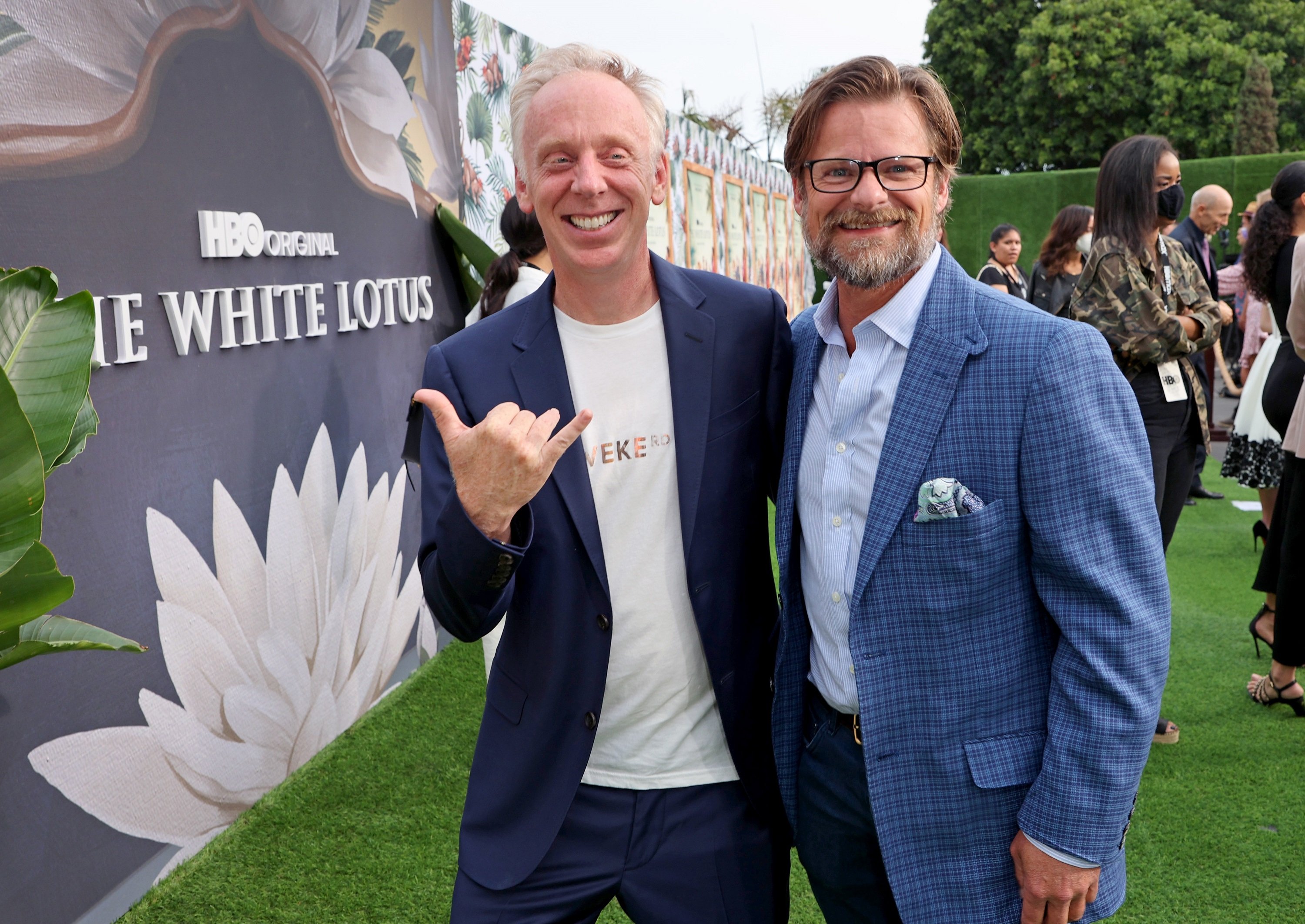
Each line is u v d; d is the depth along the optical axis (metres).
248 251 2.76
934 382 1.36
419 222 3.92
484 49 4.65
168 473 2.48
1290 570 3.26
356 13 3.39
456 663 4.01
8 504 1.32
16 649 1.55
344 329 3.31
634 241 1.50
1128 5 27.67
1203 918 2.34
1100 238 3.13
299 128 3.04
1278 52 28.36
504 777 1.54
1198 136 27.44
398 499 3.76
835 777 1.51
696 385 1.54
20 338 1.49
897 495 1.37
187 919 2.34
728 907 1.55
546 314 1.57
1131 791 1.30
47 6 2.09
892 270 1.38
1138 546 1.29
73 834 2.21
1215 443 8.19
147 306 2.39
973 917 1.41
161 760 2.47
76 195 2.17
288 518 3.00
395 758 3.16
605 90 1.45
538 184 1.48
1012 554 1.35
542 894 1.54
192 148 2.54
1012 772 1.37
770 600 1.65
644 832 1.54
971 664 1.38
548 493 1.49
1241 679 3.69
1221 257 13.24
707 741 1.56
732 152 11.27
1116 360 3.11
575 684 1.51
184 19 2.50
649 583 1.53
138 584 2.39
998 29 29.31
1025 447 1.31
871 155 1.37
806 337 1.59
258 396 2.85
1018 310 1.36
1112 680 1.28
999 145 29.64
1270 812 2.79
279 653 2.96
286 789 2.95
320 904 2.41
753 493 1.58
